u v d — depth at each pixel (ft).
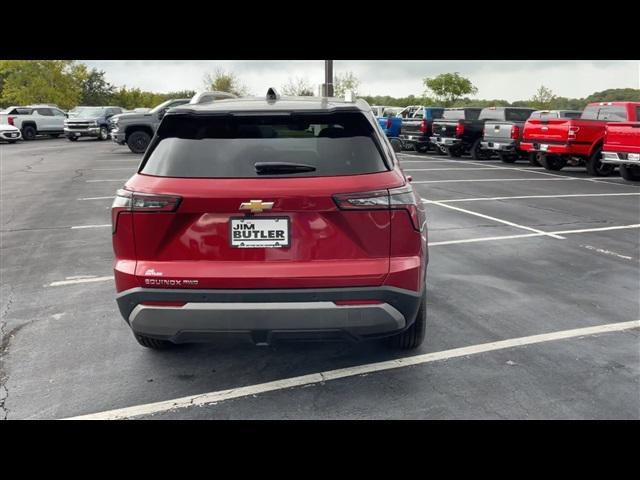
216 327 11.17
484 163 66.80
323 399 11.89
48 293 19.19
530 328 15.70
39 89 181.57
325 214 10.99
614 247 24.95
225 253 11.12
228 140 11.73
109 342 15.06
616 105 53.01
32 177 52.19
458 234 27.45
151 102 254.06
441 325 15.92
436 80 167.02
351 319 11.11
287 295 10.98
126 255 11.56
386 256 11.27
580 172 57.88
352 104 12.39
